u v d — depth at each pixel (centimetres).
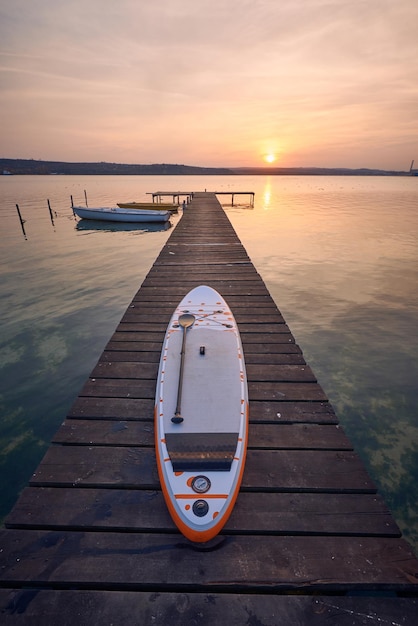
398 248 1981
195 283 955
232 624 237
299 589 258
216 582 259
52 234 2431
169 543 288
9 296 1230
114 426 422
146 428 419
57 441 396
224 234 1631
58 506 319
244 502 323
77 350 862
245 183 13125
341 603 249
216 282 962
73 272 1536
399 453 558
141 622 238
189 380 430
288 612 244
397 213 3656
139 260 1759
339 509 316
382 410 658
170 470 319
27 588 262
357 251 1920
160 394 416
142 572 265
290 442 397
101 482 344
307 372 534
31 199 4972
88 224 2823
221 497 296
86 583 260
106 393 482
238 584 258
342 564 272
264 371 536
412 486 496
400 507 464
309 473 355
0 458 538
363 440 585
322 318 1060
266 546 285
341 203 4950
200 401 396
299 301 1200
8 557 276
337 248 1997
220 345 509
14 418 625
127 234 2470
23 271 1540
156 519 307
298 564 271
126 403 462
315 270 1570
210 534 280
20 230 2569
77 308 1130
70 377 749
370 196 6419
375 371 783
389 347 886
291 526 300
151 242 2200
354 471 358
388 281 1409
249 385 502
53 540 289
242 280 978
